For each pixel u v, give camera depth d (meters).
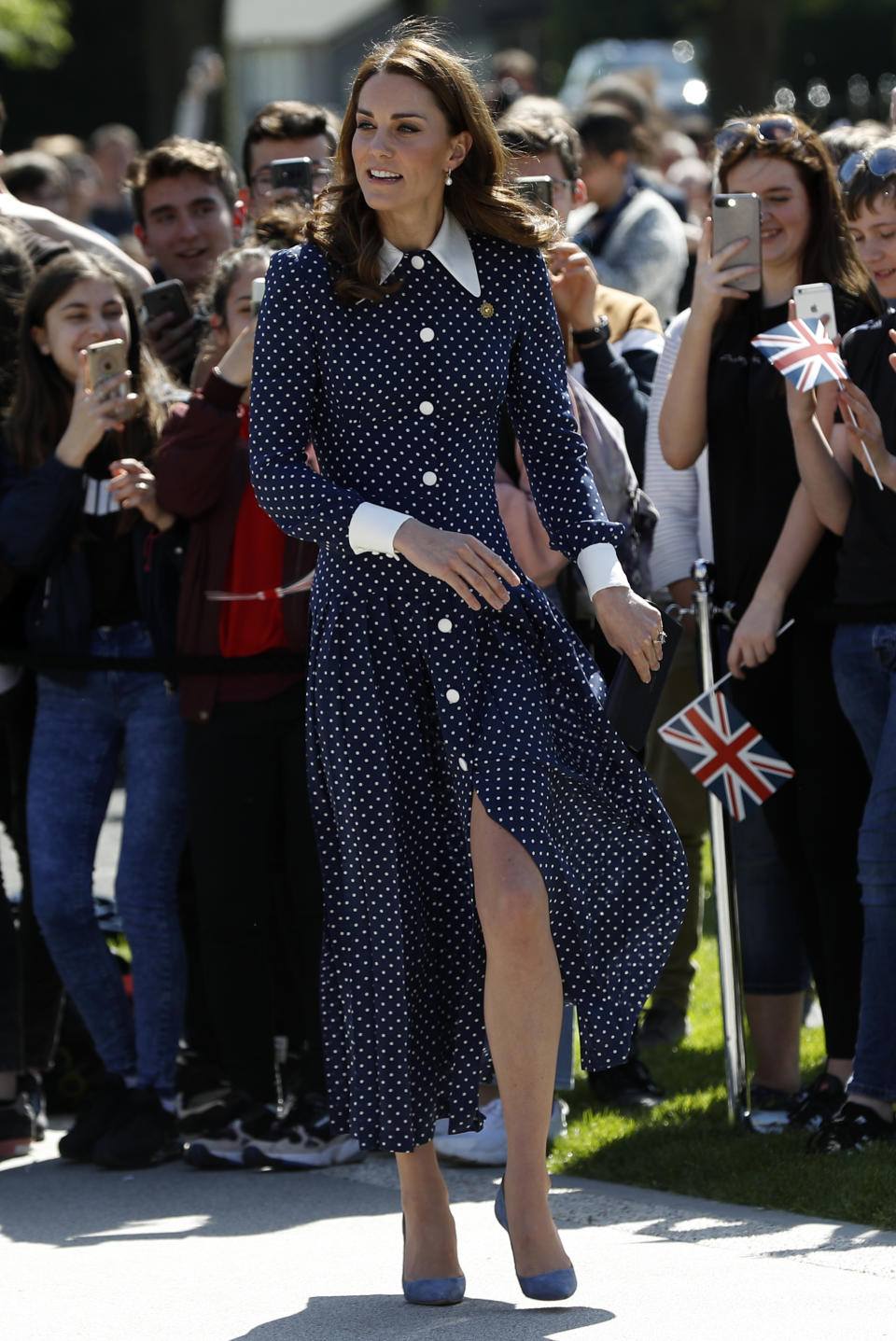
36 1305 13.79
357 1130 13.28
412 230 13.06
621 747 13.27
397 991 13.08
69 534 18.33
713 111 74.81
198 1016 19.11
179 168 22.45
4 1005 18.48
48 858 18.41
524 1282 12.75
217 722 17.66
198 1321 13.21
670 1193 16.17
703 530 19.11
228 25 91.31
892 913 16.25
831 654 17.19
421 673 13.14
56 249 20.38
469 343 13.07
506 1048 12.63
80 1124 18.25
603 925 13.34
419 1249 13.38
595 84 34.66
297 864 17.78
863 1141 16.25
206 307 19.72
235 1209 16.39
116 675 18.47
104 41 100.88
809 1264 13.64
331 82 133.75
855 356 17.17
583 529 13.46
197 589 17.72
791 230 17.81
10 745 19.45
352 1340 12.52
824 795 17.31
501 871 12.55
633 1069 19.22
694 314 17.50
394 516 12.57
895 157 16.64
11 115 101.38
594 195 26.55
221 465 17.62
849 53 118.94
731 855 17.98
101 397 17.83
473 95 13.04
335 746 13.15
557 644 13.30
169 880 18.42
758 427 17.56
